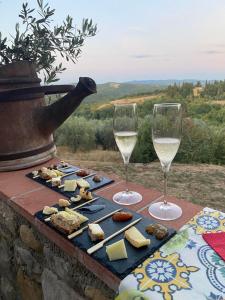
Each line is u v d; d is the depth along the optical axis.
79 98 1.09
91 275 0.71
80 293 0.77
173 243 0.64
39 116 1.23
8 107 1.15
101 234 0.67
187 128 4.81
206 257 0.59
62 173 1.16
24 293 1.14
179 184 2.74
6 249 1.21
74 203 0.88
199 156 4.69
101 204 0.87
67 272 0.81
